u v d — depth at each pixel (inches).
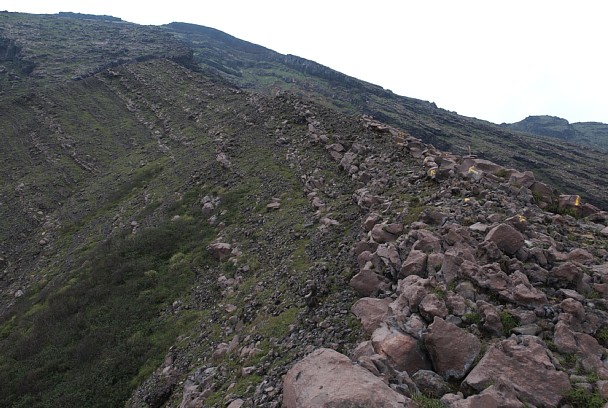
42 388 677.9
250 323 573.6
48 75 3321.9
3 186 1873.8
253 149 1418.6
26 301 1071.0
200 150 1676.9
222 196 1181.7
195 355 600.7
